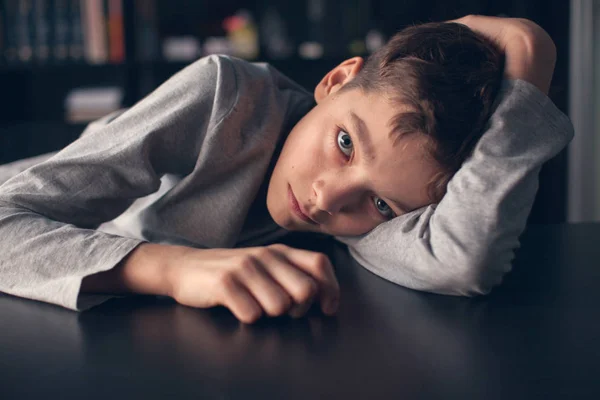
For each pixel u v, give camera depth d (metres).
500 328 0.64
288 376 0.51
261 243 1.03
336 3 2.38
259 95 0.96
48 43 2.23
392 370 0.53
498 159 0.77
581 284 0.81
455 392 0.49
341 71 0.96
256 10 2.51
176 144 0.87
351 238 0.90
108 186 0.82
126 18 2.26
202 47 2.49
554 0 2.10
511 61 0.85
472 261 0.74
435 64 0.80
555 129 0.82
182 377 0.50
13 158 2.25
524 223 0.80
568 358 0.57
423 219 0.80
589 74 2.02
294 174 0.83
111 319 0.63
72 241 0.70
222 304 0.65
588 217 2.06
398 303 0.73
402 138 0.75
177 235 0.90
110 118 1.17
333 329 0.62
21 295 0.69
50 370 0.51
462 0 2.32
